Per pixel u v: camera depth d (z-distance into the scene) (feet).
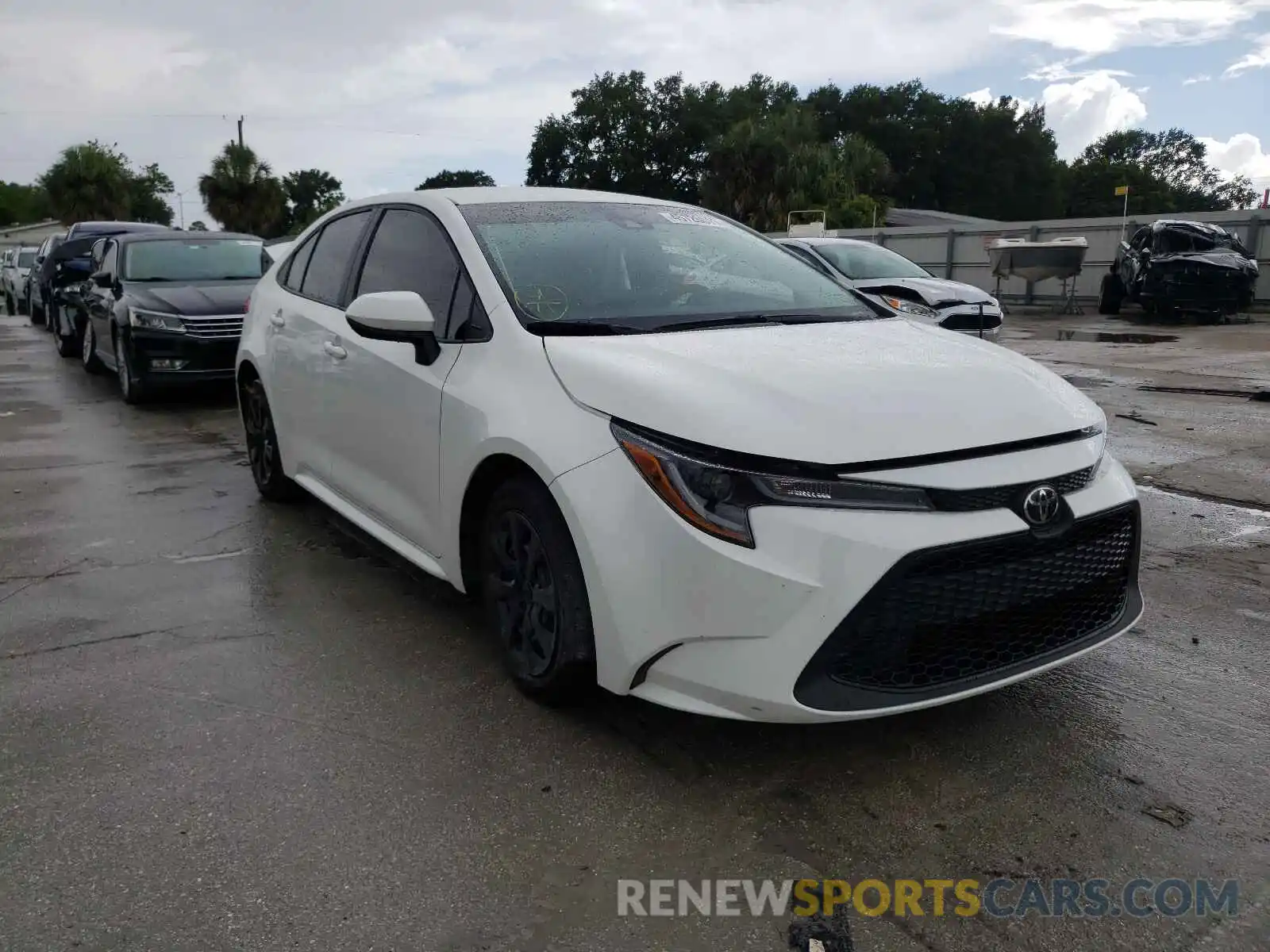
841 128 289.74
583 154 245.65
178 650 11.99
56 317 44.88
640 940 7.09
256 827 8.39
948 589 8.28
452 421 10.81
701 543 8.25
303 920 7.27
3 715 10.36
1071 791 8.91
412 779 9.12
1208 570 14.66
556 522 9.49
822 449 8.21
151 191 250.16
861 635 8.09
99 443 24.62
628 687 8.95
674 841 8.22
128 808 8.67
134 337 28.96
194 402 31.14
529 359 10.16
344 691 10.88
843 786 9.00
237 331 29.50
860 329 11.23
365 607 13.32
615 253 12.23
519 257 11.71
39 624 12.82
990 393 9.30
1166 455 22.11
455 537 11.15
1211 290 54.08
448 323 11.61
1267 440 23.52
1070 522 8.71
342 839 8.23
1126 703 10.55
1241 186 336.49
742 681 8.21
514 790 8.93
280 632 12.50
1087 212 311.27
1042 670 8.93
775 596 8.04
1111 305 62.44
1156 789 8.94
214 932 7.14
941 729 10.00
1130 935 7.14
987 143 287.69
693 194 240.94
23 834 8.29
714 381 8.98
